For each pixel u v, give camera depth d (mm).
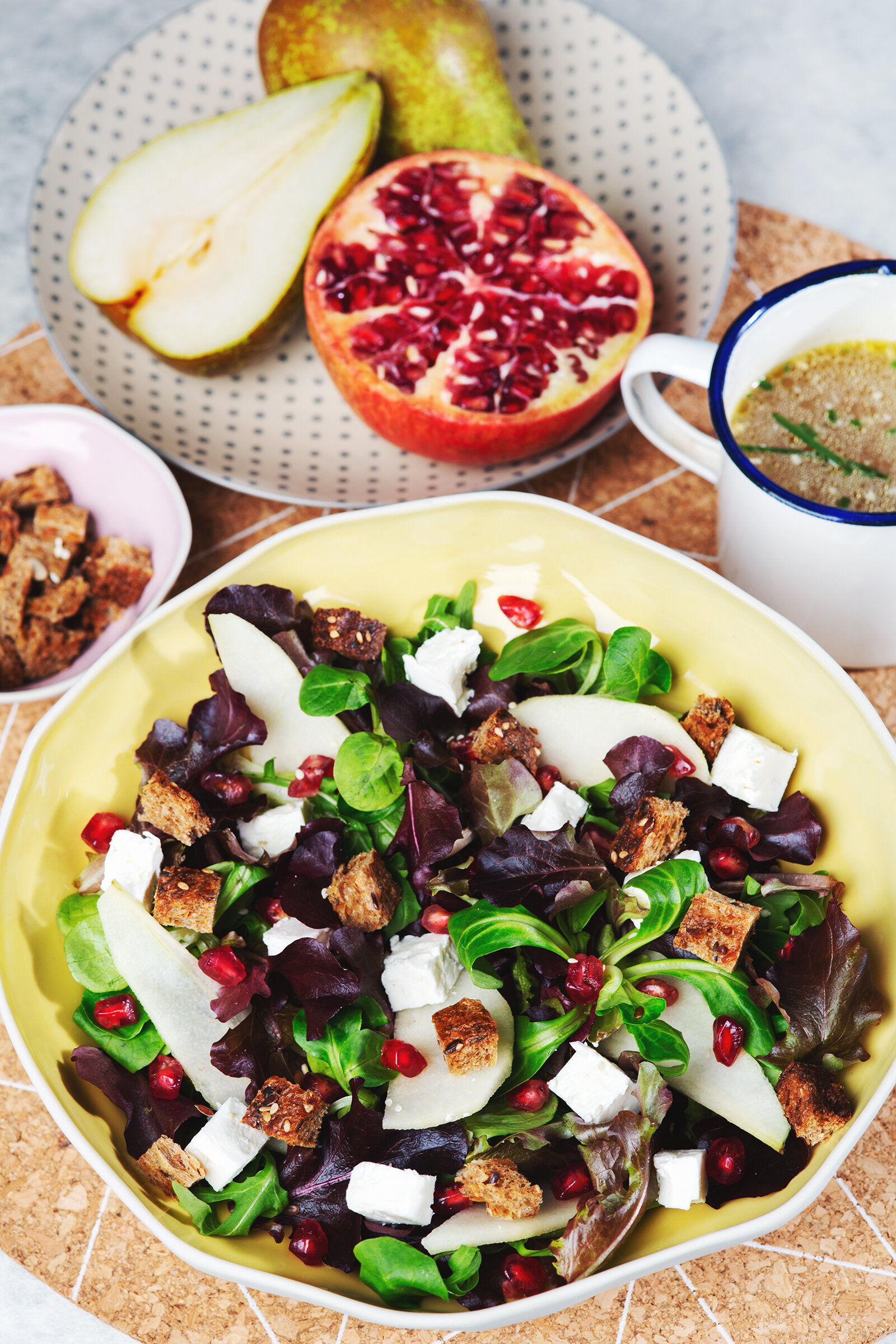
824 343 488
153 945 467
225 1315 467
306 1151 454
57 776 479
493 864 467
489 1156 448
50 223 581
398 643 498
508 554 490
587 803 476
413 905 475
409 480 561
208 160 565
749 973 459
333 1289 439
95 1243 476
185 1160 446
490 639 502
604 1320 463
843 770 467
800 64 636
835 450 484
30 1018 458
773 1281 465
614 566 482
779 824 471
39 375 582
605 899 470
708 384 482
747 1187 442
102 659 479
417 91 563
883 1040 446
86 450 554
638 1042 448
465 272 559
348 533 487
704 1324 462
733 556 503
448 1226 443
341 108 560
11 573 536
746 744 469
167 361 562
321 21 555
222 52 597
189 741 482
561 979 466
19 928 467
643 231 583
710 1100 453
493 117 568
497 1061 454
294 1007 467
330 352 546
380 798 474
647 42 643
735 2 648
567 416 539
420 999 462
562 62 593
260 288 559
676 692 491
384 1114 453
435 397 542
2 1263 496
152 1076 466
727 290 581
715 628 478
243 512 561
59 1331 491
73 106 587
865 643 508
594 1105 449
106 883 472
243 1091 462
